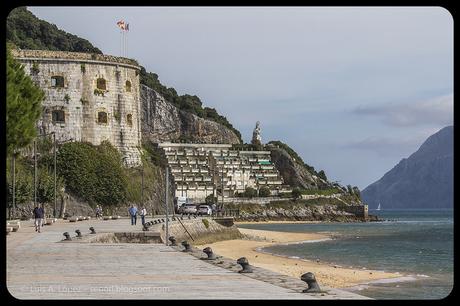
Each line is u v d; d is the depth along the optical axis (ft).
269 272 99.30
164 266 109.70
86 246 155.84
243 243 345.10
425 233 485.56
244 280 90.89
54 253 135.13
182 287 83.61
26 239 178.09
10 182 357.41
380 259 256.32
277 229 548.31
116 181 496.64
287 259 246.68
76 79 501.56
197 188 644.69
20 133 121.08
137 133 540.52
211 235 345.10
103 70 515.50
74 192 476.13
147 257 126.93
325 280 176.24
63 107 495.41
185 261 118.73
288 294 77.66
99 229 225.56
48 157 476.95
